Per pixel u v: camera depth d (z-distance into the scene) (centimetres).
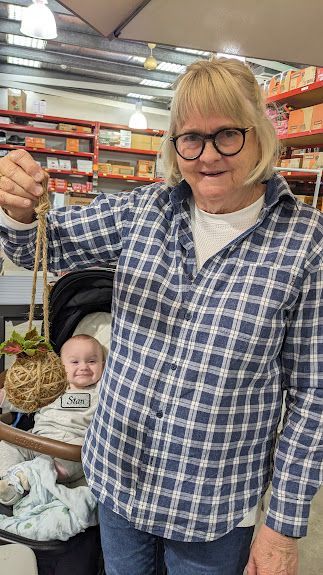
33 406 89
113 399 97
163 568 115
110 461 98
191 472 91
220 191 83
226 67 80
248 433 92
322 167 334
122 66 729
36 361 90
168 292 90
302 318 86
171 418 90
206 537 93
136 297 93
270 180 89
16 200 81
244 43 129
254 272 85
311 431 88
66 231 99
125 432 94
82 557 130
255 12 108
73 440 157
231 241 88
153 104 892
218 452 90
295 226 87
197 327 87
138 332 93
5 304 187
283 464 91
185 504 92
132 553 106
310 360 86
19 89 800
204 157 80
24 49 689
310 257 84
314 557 177
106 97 862
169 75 750
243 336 84
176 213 95
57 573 128
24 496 141
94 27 121
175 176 97
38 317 190
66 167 827
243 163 81
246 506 95
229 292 86
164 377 90
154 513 93
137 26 119
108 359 103
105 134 845
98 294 166
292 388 92
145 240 94
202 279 89
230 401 87
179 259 91
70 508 131
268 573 91
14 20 593
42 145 804
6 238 92
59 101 850
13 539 125
